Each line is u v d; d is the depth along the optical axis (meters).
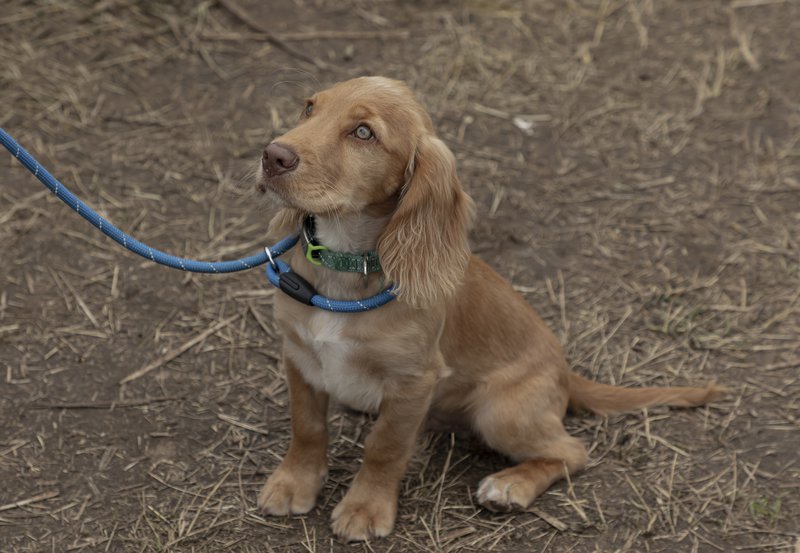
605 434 2.53
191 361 2.59
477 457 2.50
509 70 3.20
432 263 2.29
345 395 2.38
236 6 3.32
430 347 2.35
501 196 2.91
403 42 3.29
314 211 2.25
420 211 2.29
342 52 3.20
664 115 3.11
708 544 2.39
